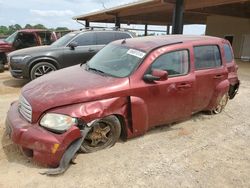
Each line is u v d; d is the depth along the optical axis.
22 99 3.78
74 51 8.45
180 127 5.11
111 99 3.79
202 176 3.53
